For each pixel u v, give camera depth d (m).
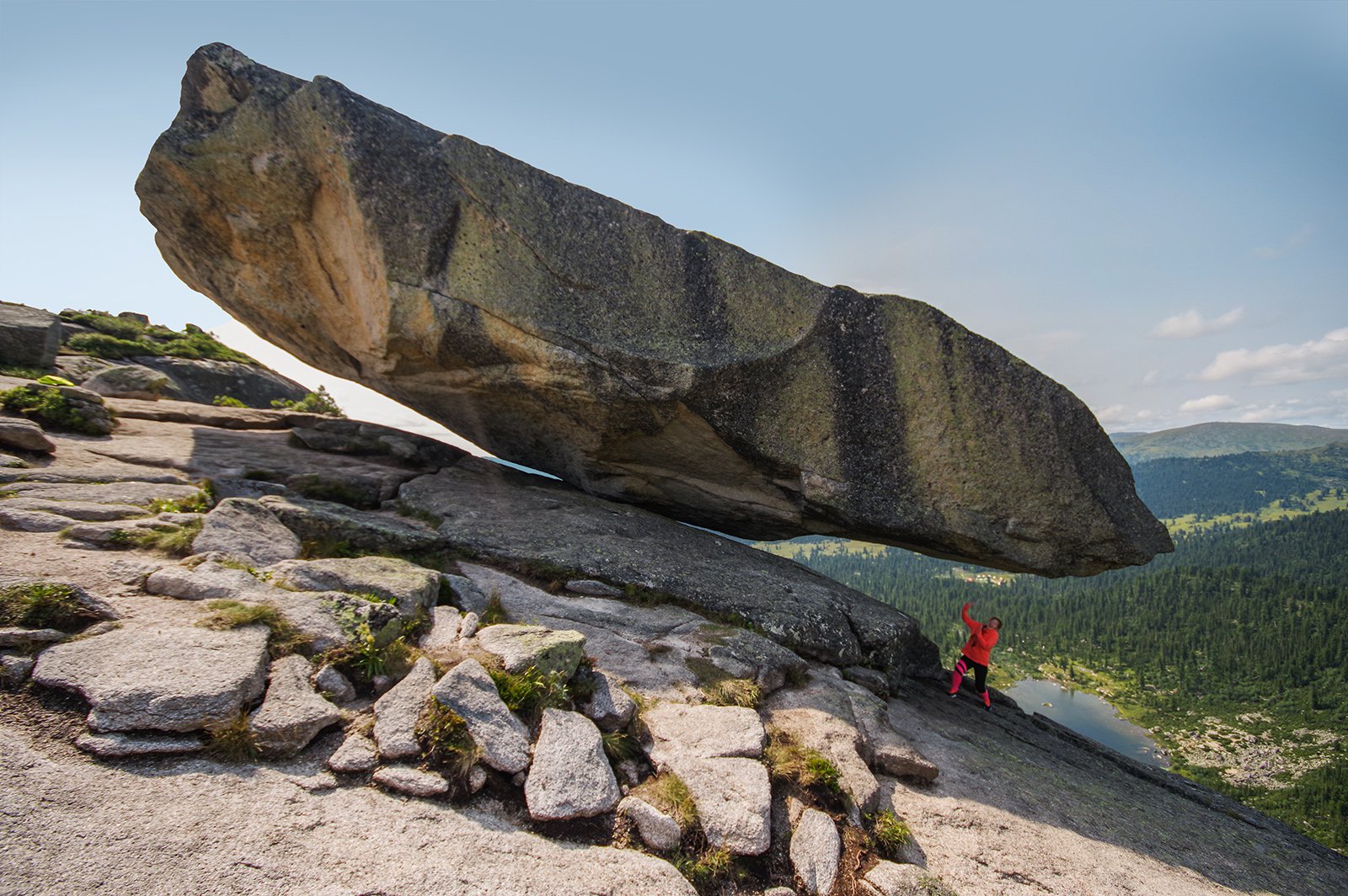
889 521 12.04
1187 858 7.88
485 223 11.56
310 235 12.48
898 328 11.96
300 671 6.03
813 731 7.71
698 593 10.46
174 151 11.75
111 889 4.02
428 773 5.50
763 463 12.44
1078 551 11.88
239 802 4.84
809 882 5.71
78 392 12.34
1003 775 8.56
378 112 11.47
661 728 7.02
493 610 8.59
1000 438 11.71
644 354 11.52
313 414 15.92
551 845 5.28
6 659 5.37
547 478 15.48
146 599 6.64
